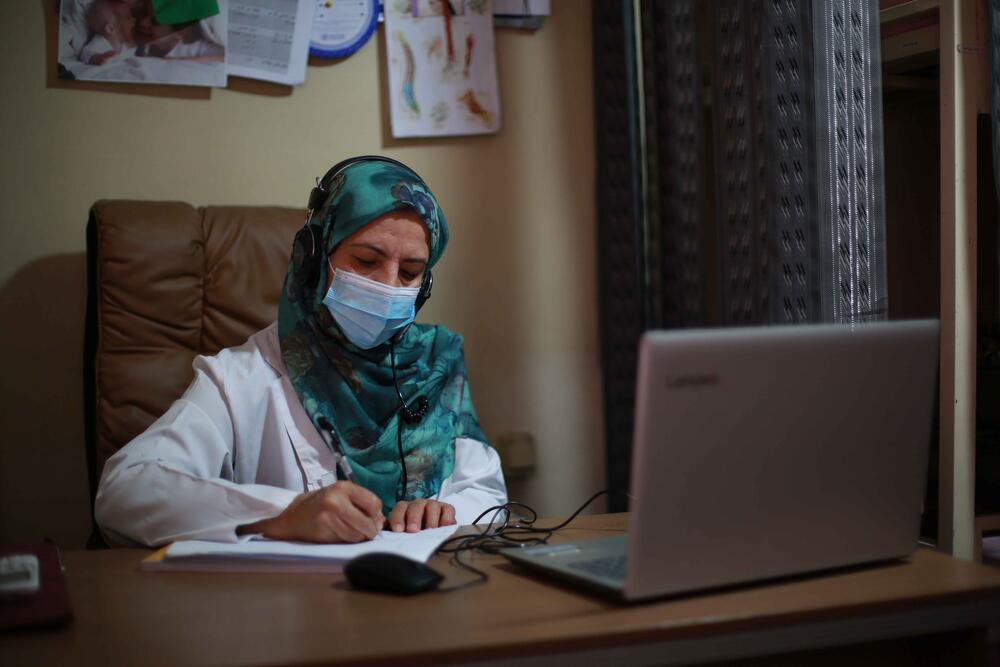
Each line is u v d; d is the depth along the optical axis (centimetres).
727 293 199
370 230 156
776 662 97
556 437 253
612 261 251
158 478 129
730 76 196
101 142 216
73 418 217
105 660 79
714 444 88
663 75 239
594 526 132
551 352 252
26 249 213
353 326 158
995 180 161
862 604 90
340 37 230
